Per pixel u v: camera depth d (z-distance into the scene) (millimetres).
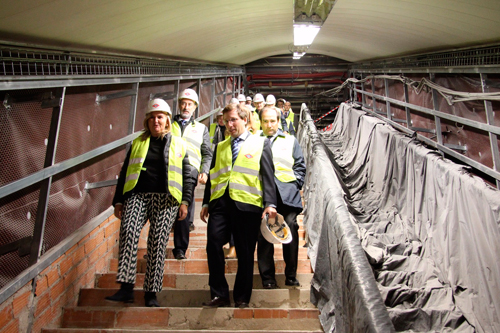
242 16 5922
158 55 5680
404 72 7090
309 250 4066
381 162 6219
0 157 2508
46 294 2875
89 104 3664
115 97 4145
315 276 3174
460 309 3359
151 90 5434
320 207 4016
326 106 15914
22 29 2641
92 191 3756
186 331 2744
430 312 3262
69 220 3316
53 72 3010
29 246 2770
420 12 4609
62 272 3109
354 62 12523
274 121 3689
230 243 4148
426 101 6320
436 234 4184
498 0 3314
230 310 2914
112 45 4117
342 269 2510
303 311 2930
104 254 3908
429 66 6074
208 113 8656
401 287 3596
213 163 3299
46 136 2939
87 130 3615
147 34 4480
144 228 4688
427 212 4531
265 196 3037
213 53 8375
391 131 6176
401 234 4664
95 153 3650
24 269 2707
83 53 3582
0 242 2529
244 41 8633
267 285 3240
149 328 2896
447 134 5434
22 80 2564
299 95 15711
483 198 3428
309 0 5160
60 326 3006
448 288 3582
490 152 4418
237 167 3094
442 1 3916
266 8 5820
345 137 10227
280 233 3125
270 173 3105
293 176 3510
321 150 5070
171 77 6012
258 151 3139
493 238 3225
